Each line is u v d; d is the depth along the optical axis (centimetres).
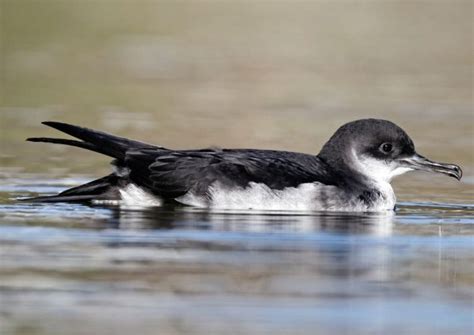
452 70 3594
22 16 4194
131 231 1522
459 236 1559
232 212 1675
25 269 1305
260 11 4634
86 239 1468
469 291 1246
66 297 1196
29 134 2520
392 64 3688
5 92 3059
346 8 4747
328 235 1533
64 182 1975
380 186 1789
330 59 3759
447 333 1094
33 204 1711
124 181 1712
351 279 1291
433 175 2211
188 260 1363
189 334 1080
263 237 1507
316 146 2452
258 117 2812
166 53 3753
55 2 4434
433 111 2914
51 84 3206
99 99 3020
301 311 1159
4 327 1097
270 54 3816
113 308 1162
